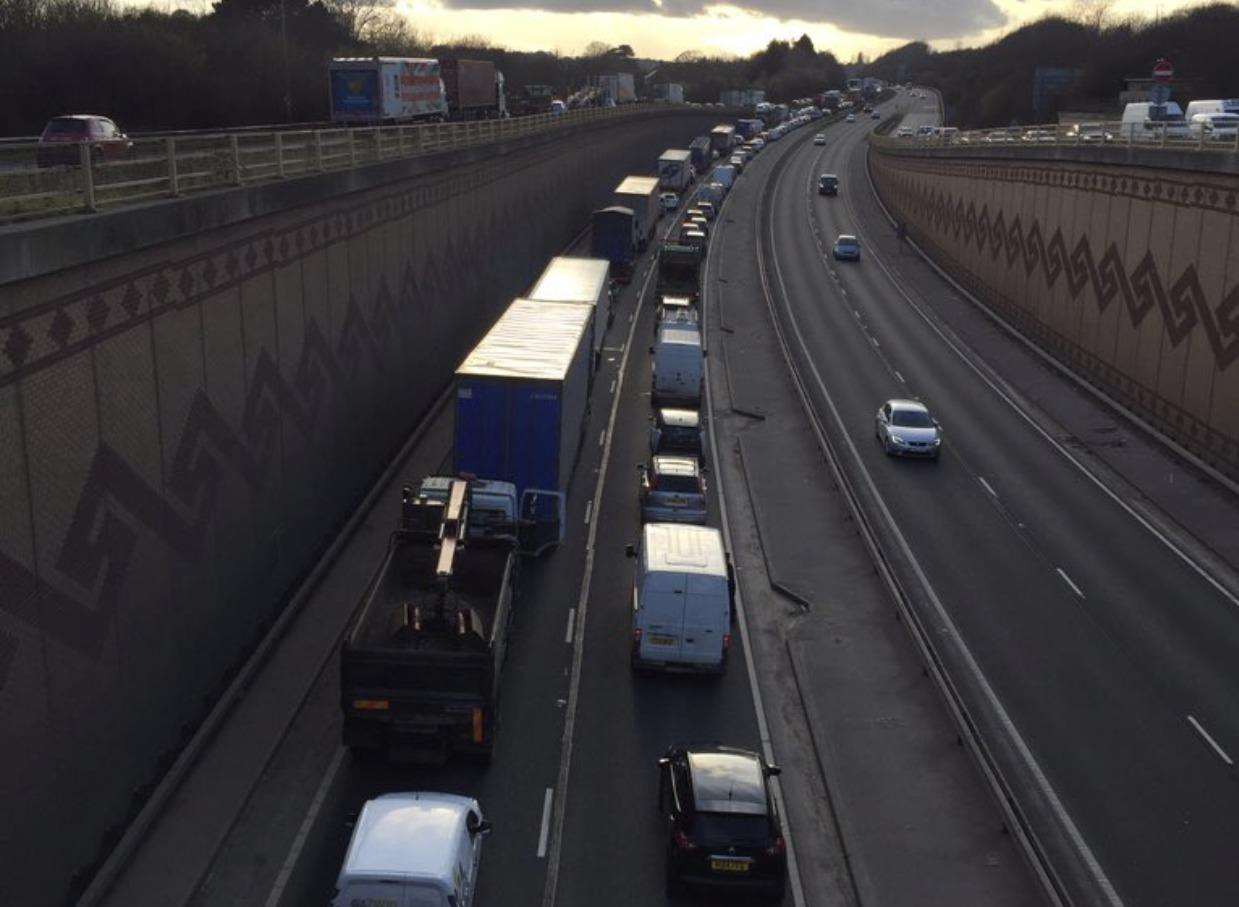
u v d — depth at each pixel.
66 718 15.94
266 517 24.44
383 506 31.81
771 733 21.11
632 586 27.27
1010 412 44.47
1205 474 35.81
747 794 16.27
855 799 19.02
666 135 143.12
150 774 18.62
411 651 18.27
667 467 31.17
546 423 27.56
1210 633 25.58
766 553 29.59
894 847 17.75
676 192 109.12
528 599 26.30
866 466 37.31
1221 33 127.31
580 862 17.08
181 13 69.44
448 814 15.13
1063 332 50.94
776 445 39.41
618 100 155.38
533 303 38.97
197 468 20.64
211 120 59.34
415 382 38.59
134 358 18.06
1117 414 42.94
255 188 22.91
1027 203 57.12
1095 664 23.97
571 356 30.16
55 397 15.66
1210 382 36.09
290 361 25.86
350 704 18.31
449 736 18.62
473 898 15.89
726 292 67.69
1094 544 30.81
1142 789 19.50
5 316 14.39
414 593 22.22
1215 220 35.56
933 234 82.62
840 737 20.94
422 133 39.41
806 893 16.72
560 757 19.91
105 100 54.06
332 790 18.73
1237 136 34.19
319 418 28.19
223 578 21.95
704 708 21.89
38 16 55.94
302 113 67.31
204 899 16.02
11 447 14.59
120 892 16.03
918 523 32.16
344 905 13.73
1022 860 17.41
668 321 46.72
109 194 18.84
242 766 19.23
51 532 15.57
